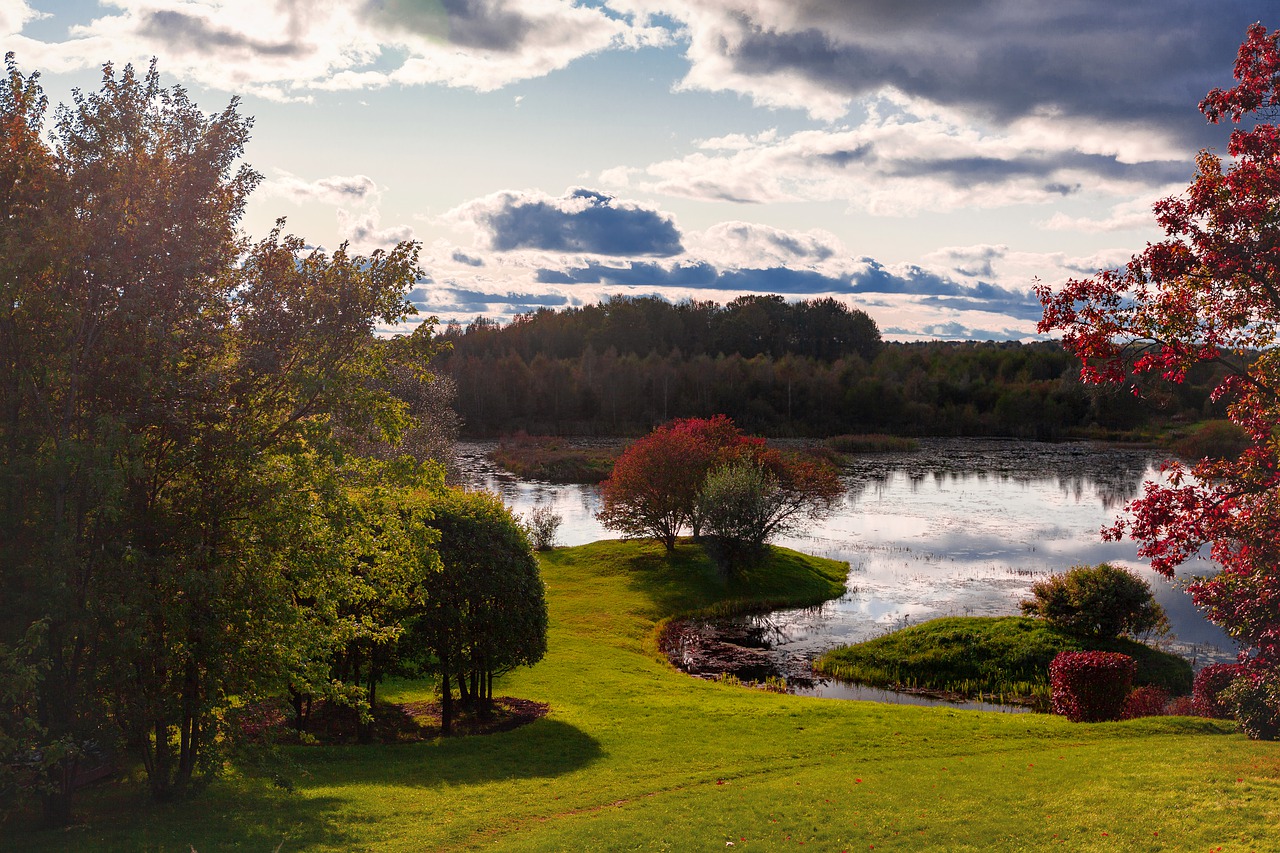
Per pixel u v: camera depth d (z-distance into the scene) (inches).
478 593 1002.7
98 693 601.6
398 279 698.2
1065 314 625.3
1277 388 595.8
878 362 6683.1
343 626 758.5
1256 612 580.4
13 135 581.6
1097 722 957.8
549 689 1194.6
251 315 669.9
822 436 5403.5
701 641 1582.2
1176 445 4512.8
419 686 1230.9
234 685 657.6
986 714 1030.4
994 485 3408.0
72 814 640.4
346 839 591.2
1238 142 560.1
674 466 2180.1
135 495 615.8
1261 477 580.4
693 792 718.5
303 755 863.7
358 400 679.1
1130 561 2121.1
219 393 639.1
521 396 5708.7
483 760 854.5
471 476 3636.8
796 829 589.0
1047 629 1437.0
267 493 627.2
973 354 6973.4
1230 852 465.4
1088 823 545.0
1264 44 570.9
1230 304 593.0
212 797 694.5
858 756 843.4
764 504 2014.0
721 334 7608.3
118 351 594.2
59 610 542.6
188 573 570.6
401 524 792.9
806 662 1454.2
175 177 613.9
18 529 567.8
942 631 1475.1
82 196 594.2
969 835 546.0
